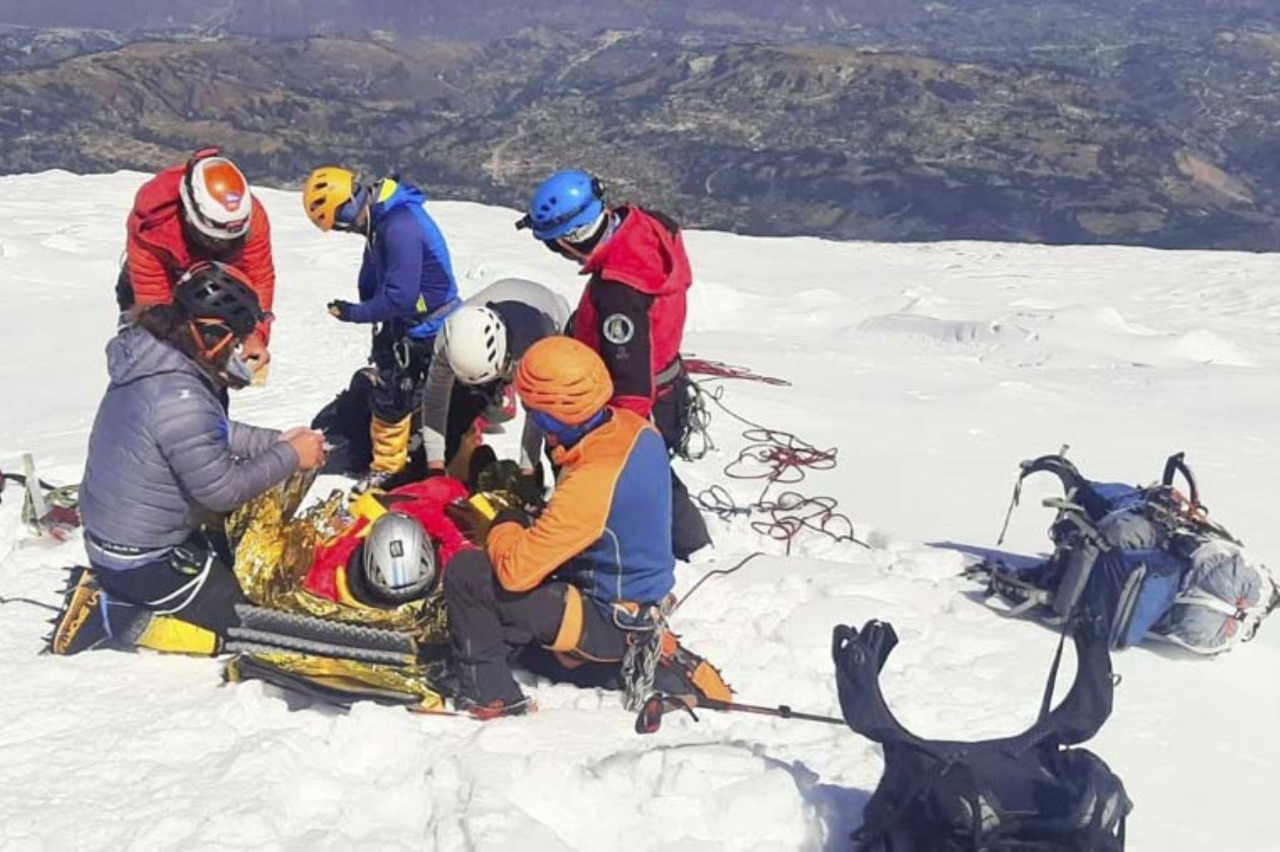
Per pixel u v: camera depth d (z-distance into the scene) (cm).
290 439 444
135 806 347
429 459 562
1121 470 798
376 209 599
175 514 425
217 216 501
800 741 401
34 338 1076
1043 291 1916
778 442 787
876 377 1075
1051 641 489
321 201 600
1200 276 2050
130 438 415
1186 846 366
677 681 422
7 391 905
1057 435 873
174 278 539
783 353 1212
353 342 1061
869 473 738
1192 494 515
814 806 361
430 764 369
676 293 516
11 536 556
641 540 411
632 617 415
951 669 460
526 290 634
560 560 403
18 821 340
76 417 827
